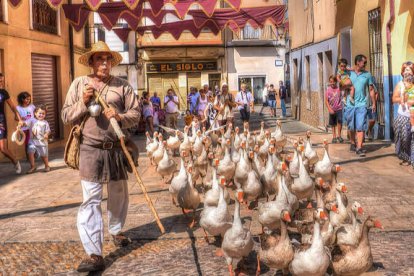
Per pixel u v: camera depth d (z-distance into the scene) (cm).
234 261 600
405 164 1152
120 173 619
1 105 1230
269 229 646
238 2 1623
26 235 721
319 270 482
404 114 1124
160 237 690
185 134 1217
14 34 1631
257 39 3978
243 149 854
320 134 1902
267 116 3209
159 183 1055
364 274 543
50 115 1942
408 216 745
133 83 3969
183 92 4025
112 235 661
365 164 1176
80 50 2261
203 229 654
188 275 564
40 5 1839
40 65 1866
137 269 586
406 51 1386
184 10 1697
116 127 584
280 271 565
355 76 1312
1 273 586
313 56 2273
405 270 552
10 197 984
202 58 4012
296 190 760
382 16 1514
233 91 4041
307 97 2447
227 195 686
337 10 1909
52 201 932
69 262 615
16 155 1576
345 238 506
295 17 2666
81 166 598
